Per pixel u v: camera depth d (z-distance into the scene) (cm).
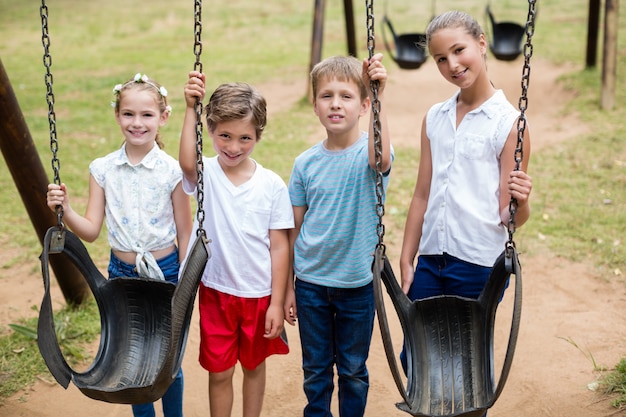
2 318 441
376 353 405
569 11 1455
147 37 1470
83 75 1134
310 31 1445
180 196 295
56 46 1398
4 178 702
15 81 1102
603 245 517
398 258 510
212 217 279
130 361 271
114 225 292
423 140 292
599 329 412
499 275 252
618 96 848
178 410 305
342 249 279
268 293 285
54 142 258
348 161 276
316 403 293
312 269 285
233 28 1525
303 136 790
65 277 432
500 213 271
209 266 284
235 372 389
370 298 288
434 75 1021
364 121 853
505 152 266
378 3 1700
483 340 263
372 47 241
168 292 269
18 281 497
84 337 412
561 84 921
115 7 1875
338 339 292
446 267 281
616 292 457
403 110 902
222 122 264
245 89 268
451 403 253
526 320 430
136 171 291
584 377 364
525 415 339
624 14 1341
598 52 1056
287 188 290
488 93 273
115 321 276
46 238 251
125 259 294
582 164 671
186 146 268
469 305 264
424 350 266
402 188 636
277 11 1694
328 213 279
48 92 255
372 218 281
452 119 278
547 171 662
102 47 1380
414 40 716
